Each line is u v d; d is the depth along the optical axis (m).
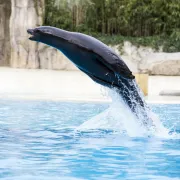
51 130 24.17
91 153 18.03
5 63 81.50
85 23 81.94
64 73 67.69
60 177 14.23
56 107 34.34
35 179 13.93
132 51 75.44
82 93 45.16
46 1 81.56
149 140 20.98
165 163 16.33
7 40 81.69
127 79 20.52
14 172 14.81
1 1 81.25
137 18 80.94
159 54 71.25
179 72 69.19
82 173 14.78
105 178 14.17
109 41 76.50
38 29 19.89
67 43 19.77
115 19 81.25
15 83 53.81
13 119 28.47
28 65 74.94
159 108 34.16
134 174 14.71
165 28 80.62
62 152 18.22
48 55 74.88
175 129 24.36
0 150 18.61
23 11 75.50
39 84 53.34
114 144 20.02
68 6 80.88
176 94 44.16
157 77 66.06
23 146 19.55
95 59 19.97
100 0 81.31
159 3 80.62
